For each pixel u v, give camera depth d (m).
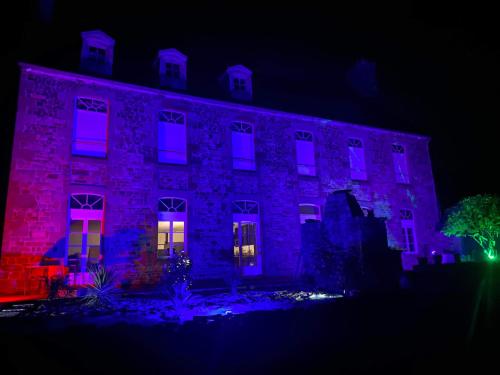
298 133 16.33
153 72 14.05
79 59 12.40
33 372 4.00
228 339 5.33
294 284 12.84
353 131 17.50
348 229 10.69
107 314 7.20
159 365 4.34
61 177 11.27
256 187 14.61
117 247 11.69
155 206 12.52
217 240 13.36
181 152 13.66
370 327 6.30
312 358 4.81
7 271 10.13
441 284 10.98
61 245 10.91
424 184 19.16
